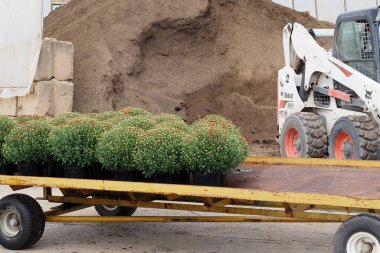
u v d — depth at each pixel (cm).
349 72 977
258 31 2170
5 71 1459
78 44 1683
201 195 490
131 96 1708
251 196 471
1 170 652
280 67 2041
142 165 550
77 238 632
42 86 1402
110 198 598
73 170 601
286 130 1110
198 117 1816
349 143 955
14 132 620
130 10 1922
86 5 1995
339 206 454
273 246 591
